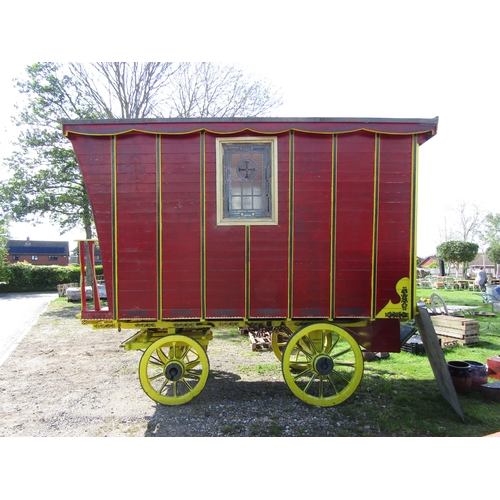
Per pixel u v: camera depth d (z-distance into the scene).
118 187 4.12
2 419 3.98
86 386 5.02
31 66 13.12
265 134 4.11
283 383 5.03
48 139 13.58
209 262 4.12
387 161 4.14
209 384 5.02
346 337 4.18
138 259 4.12
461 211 41.94
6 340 8.45
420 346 6.48
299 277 4.14
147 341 4.33
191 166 4.12
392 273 4.16
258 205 4.16
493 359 5.27
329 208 4.14
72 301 15.80
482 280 18.80
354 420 3.86
